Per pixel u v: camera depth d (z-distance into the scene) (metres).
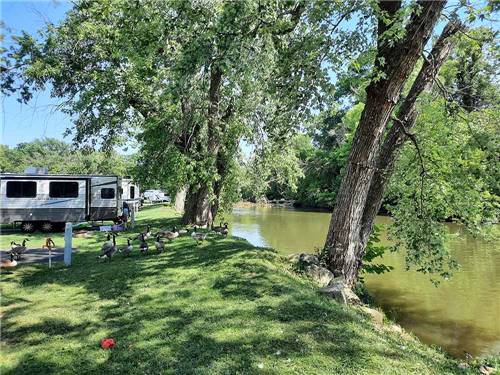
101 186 24.05
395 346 6.79
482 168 13.16
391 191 14.45
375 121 10.84
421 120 14.41
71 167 74.88
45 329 6.94
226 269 10.58
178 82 9.13
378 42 10.23
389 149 12.83
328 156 57.00
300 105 10.88
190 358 5.80
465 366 7.02
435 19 9.86
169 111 17.56
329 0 9.34
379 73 9.48
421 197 13.02
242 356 5.81
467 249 22.72
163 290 9.09
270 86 11.29
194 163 18.19
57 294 9.07
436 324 11.55
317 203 65.00
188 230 18.78
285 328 6.82
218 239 16.08
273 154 20.02
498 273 17.39
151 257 13.02
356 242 11.48
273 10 9.57
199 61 8.71
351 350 6.14
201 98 16.73
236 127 19.16
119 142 21.34
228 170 21.70
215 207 24.27
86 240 18.25
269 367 5.50
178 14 11.34
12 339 6.52
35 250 15.38
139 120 21.20
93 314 7.70
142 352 6.01
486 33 11.30
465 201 13.29
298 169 24.56
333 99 10.23
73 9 18.05
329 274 10.99
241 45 9.05
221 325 6.95
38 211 22.77
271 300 8.21
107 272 11.04
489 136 12.66
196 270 10.72
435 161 13.82
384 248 14.61
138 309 7.92
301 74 10.62
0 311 7.89
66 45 18.66
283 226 37.22
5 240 18.58
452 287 15.41
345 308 8.35
